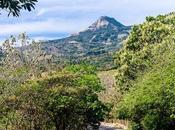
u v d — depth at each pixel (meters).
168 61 51.97
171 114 45.00
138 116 53.12
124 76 64.75
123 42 69.31
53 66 50.31
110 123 78.94
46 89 41.59
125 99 50.94
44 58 49.38
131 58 65.25
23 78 44.56
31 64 47.09
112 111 77.88
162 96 44.38
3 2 6.58
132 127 56.94
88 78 45.69
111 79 85.75
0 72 43.94
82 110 43.72
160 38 65.38
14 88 42.31
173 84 43.75
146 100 45.34
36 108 41.50
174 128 47.22
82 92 42.94
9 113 41.03
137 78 59.22
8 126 41.38
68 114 43.06
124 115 54.62
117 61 69.75
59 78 43.41
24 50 47.94
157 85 44.94
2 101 40.81
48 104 41.62
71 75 44.41
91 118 45.34
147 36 66.44
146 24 67.69
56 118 42.69
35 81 42.25
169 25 67.69
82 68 53.62
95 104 44.00
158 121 47.41
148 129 48.84
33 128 41.94
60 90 41.72
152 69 53.34
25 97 41.19
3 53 46.66
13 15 6.68
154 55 57.66
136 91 49.00
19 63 46.44
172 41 58.06
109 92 79.75
